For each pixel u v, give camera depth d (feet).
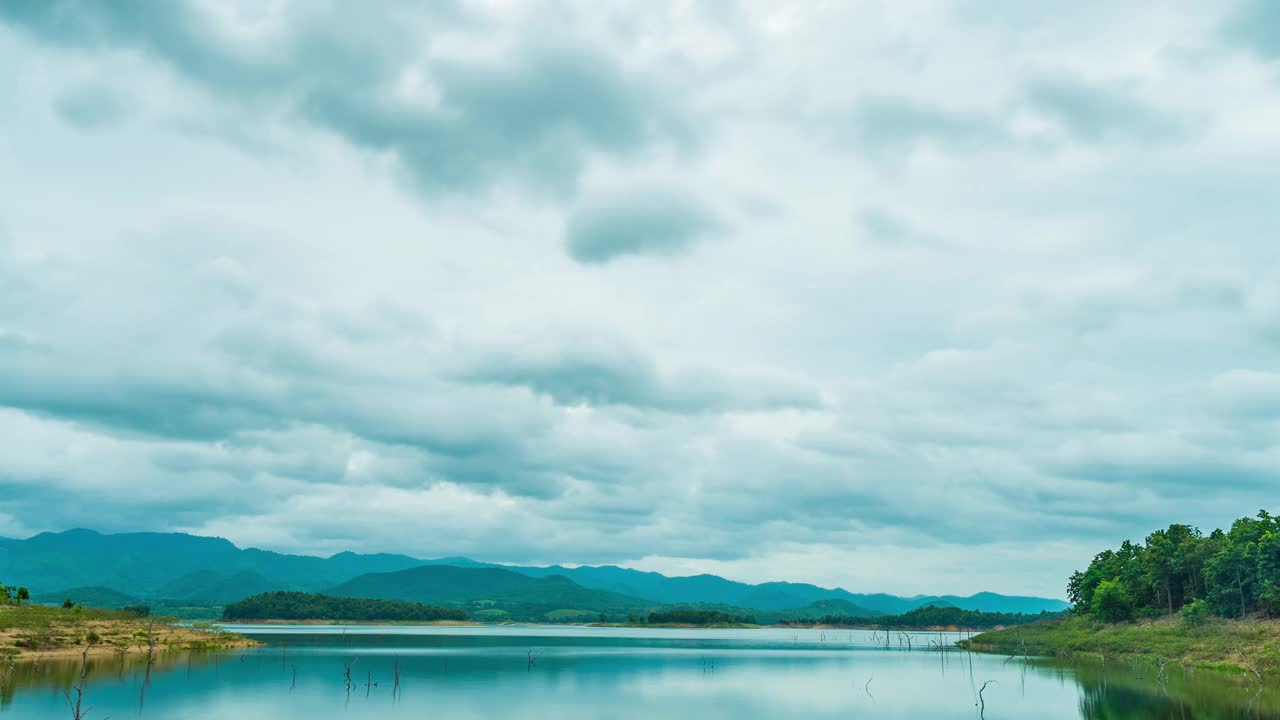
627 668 459.32
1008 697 307.37
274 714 254.47
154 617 615.57
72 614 490.90
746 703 302.66
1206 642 421.18
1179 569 531.50
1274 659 356.38
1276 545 442.50
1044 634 639.35
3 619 423.64
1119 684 338.95
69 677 317.01
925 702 301.22
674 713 275.39
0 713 237.66
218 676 348.18
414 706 280.92
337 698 293.84
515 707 284.61
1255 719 239.30
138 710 251.19
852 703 301.22
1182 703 274.77
